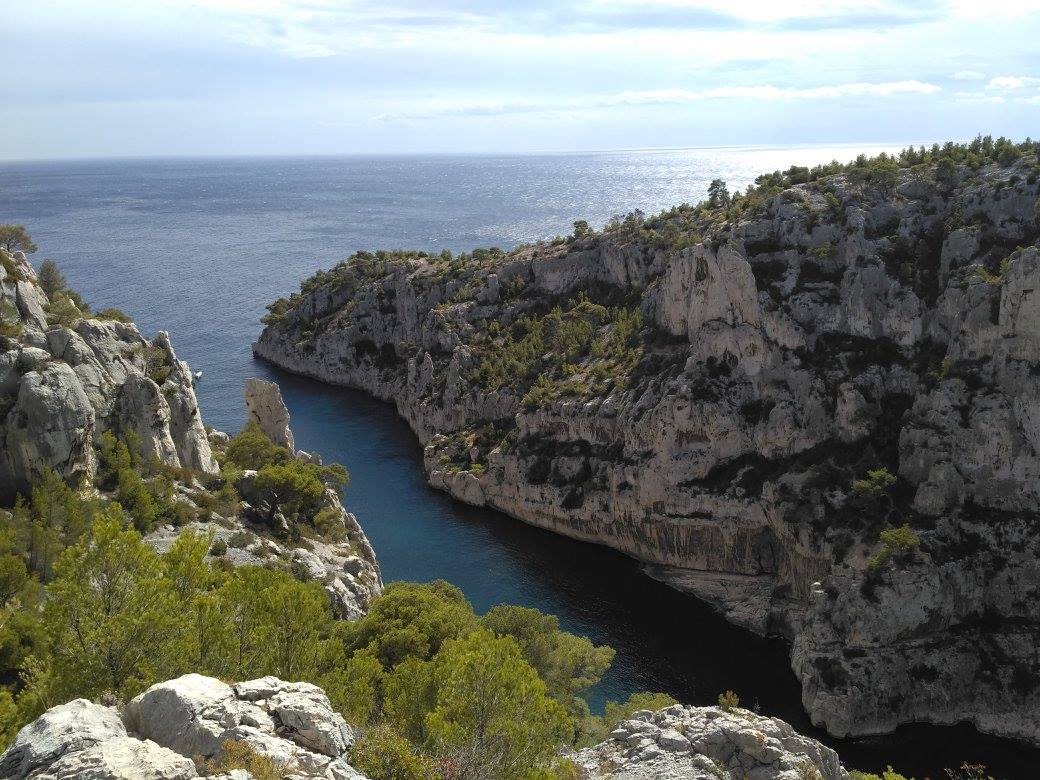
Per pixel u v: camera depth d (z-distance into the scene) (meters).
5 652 45.56
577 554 113.44
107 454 77.56
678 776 45.19
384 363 196.25
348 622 68.12
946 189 107.56
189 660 37.47
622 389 118.19
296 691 32.06
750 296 104.56
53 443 71.56
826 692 77.62
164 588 38.53
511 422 139.75
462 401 150.50
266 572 47.62
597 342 136.50
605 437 117.31
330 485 113.31
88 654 35.84
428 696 42.53
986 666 78.81
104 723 28.11
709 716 51.25
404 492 136.50
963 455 86.56
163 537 73.12
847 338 101.12
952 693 78.06
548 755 38.88
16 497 71.19
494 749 35.62
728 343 106.81
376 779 30.80
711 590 101.12
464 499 132.25
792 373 100.94
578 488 117.50
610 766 47.69
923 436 88.94
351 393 197.75
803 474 95.88
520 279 175.38
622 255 154.75
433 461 141.50
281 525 89.06
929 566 80.88
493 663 38.22
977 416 85.69
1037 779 70.50
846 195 109.62
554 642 72.25
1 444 70.69
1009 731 75.75
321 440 162.38
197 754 27.39
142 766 25.33
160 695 29.89
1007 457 84.06
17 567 53.59
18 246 116.56
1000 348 86.56
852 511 89.56
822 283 103.94
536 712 38.06
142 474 80.38
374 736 32.72
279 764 27.47
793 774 45.69
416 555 112.88
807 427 98.75
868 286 100.31
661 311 126.44
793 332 101.69
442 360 167.62
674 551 106.75
